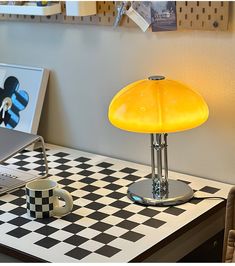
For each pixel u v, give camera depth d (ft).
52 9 8.63
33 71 9.30
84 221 6.93
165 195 7.42
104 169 8.40
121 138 8.70
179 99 6.98
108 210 7.19
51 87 9.30
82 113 9.05
